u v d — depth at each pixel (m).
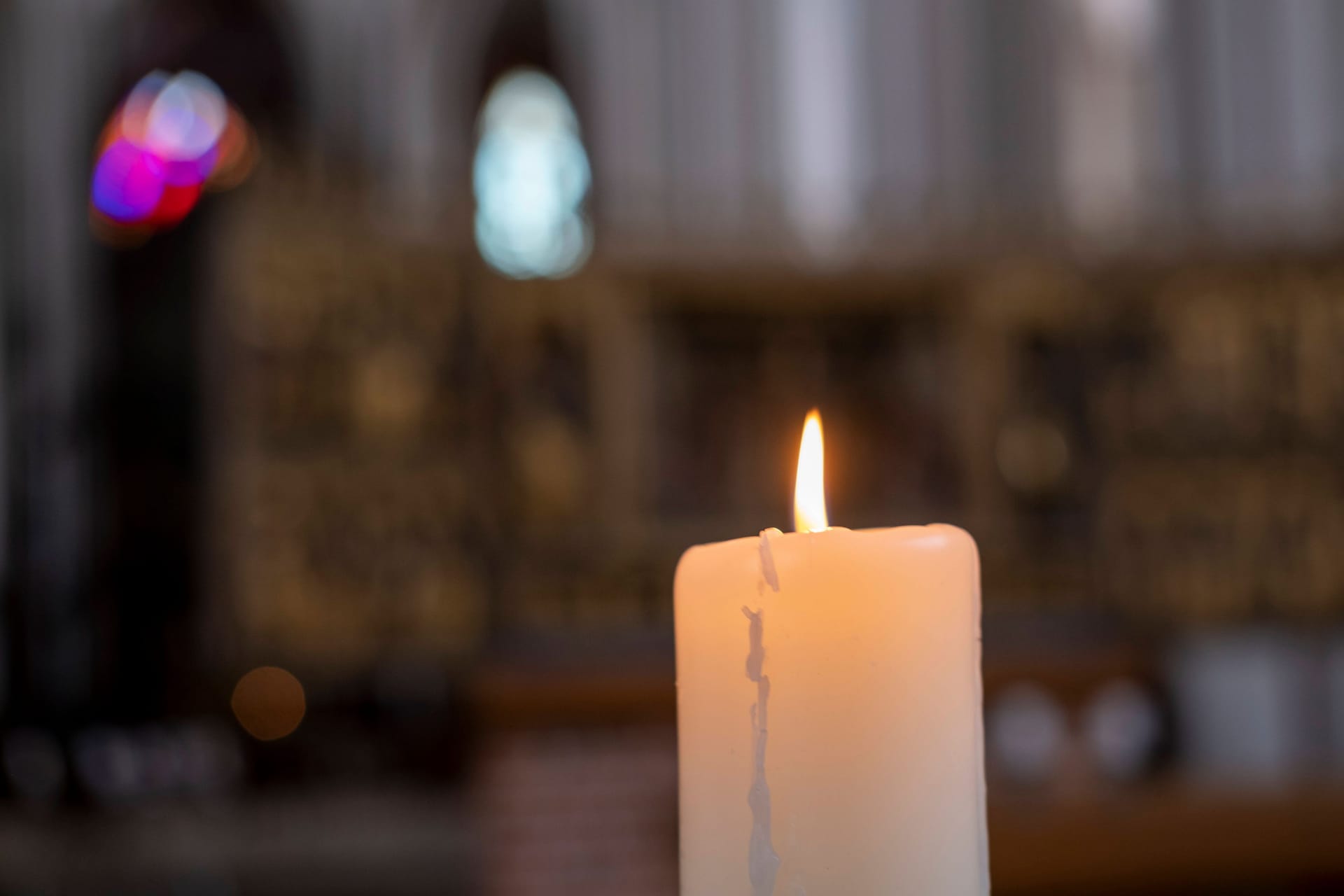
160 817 5.95
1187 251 7.04
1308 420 6.77
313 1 6.97
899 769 0.41
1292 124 7.07
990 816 2.36
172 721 6.36
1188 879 2.25
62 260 6.57
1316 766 4.30
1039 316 6.98
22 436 6.40
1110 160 7.21
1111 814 2.36
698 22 7.25
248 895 5.14
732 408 6.88
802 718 0.41
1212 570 6.74
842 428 6.91
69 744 6.20
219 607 6.32
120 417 6.56
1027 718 2.78
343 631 6.36
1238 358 6.86
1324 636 6.37
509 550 6.62
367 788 6.37
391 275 6.66
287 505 6.29
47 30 6.57
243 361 6.28
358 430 6.45
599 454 6.73
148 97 6.72
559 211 7.11
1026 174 7.23
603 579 6.56
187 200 6.57
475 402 6.75
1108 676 5.93
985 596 6.65
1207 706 4.55
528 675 5.70
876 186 7.17
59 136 6.60
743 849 0.41
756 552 0.42
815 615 0.41
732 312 6.93
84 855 5.44
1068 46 7.28
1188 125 7.20
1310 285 6.86
